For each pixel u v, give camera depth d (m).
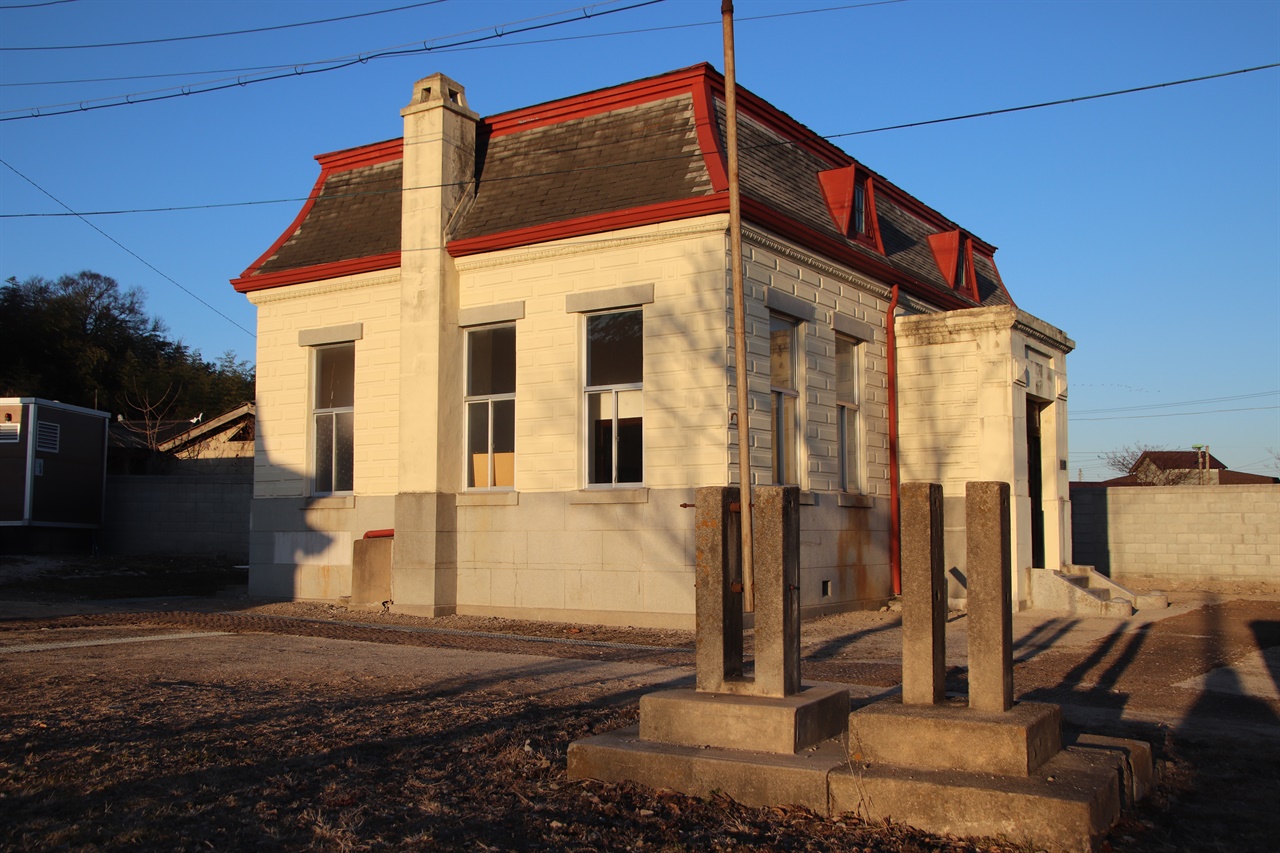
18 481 24.00
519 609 15.71
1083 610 16.47
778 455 15.69
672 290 14.65
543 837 5.53
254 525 18.84
